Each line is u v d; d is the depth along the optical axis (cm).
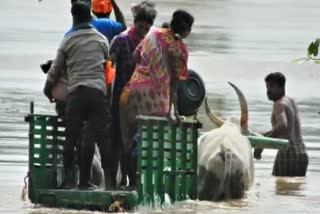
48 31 9781
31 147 3294
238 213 3288
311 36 10425
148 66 3269
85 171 3256
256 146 3759
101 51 3269
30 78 6988
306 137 5081
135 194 3159
